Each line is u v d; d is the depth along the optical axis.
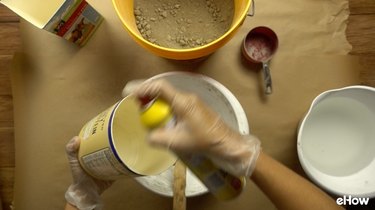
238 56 0.83
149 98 0.54
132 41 0.83
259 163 0.61
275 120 0.82
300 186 0.60
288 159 0.81
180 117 0.54
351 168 0.81
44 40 0.82
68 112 0.82
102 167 0.60
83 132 0.65
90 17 0.77
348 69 0.83
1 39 0.84
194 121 0.54
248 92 0.82
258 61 0.81
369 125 0.83
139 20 0.80
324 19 0.84
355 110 0.83
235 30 0.68
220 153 0.57
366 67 0.85
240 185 0.62
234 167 0.59
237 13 0.76
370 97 0.78
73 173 0.69
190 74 0.73
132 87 0.74
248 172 0.60
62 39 0.82
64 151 0.81
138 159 0.61
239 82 0.82
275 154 0.81
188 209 0.81
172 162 0.63
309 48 0.84
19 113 0.81
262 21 0.84
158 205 0.81
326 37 0.84
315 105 0.77
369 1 0.85
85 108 0.82
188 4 0.81
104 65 0.82
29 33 0.83
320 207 0.59
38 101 0.82
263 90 0.82
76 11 0.72
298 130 0.76
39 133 0.81
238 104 0.73
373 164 0.80
